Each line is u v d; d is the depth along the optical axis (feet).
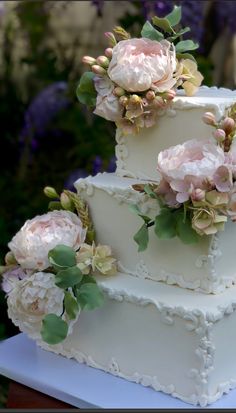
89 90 3.79
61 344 3.87
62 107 6.94
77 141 7.30
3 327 5.34
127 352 3.63
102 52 7.48
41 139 7.47
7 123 7.65
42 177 7.09
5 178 7.14
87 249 3.67
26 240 3.69
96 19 7.40
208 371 3.38
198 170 3.31
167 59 3.60
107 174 3.92
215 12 6.62
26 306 3.67
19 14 7.55
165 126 3.64
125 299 3.57
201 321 3.33
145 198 3.58
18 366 3.78
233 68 7.33
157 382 3.53
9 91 7.82
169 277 3.62
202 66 6.02
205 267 3.49
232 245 3.56
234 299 3.46
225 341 3.45
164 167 3.35
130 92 3.62
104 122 6.82
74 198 3.81
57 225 3.73
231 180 3.32
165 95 3.56
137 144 3.77
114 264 3.77
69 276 3.57
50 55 7.72
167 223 3.42
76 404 3.51
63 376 3.68
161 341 3.49
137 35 6.37
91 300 3.56
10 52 7.90
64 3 7.52
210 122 3.40
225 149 3.43
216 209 3.36
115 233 3.76
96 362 3.76
